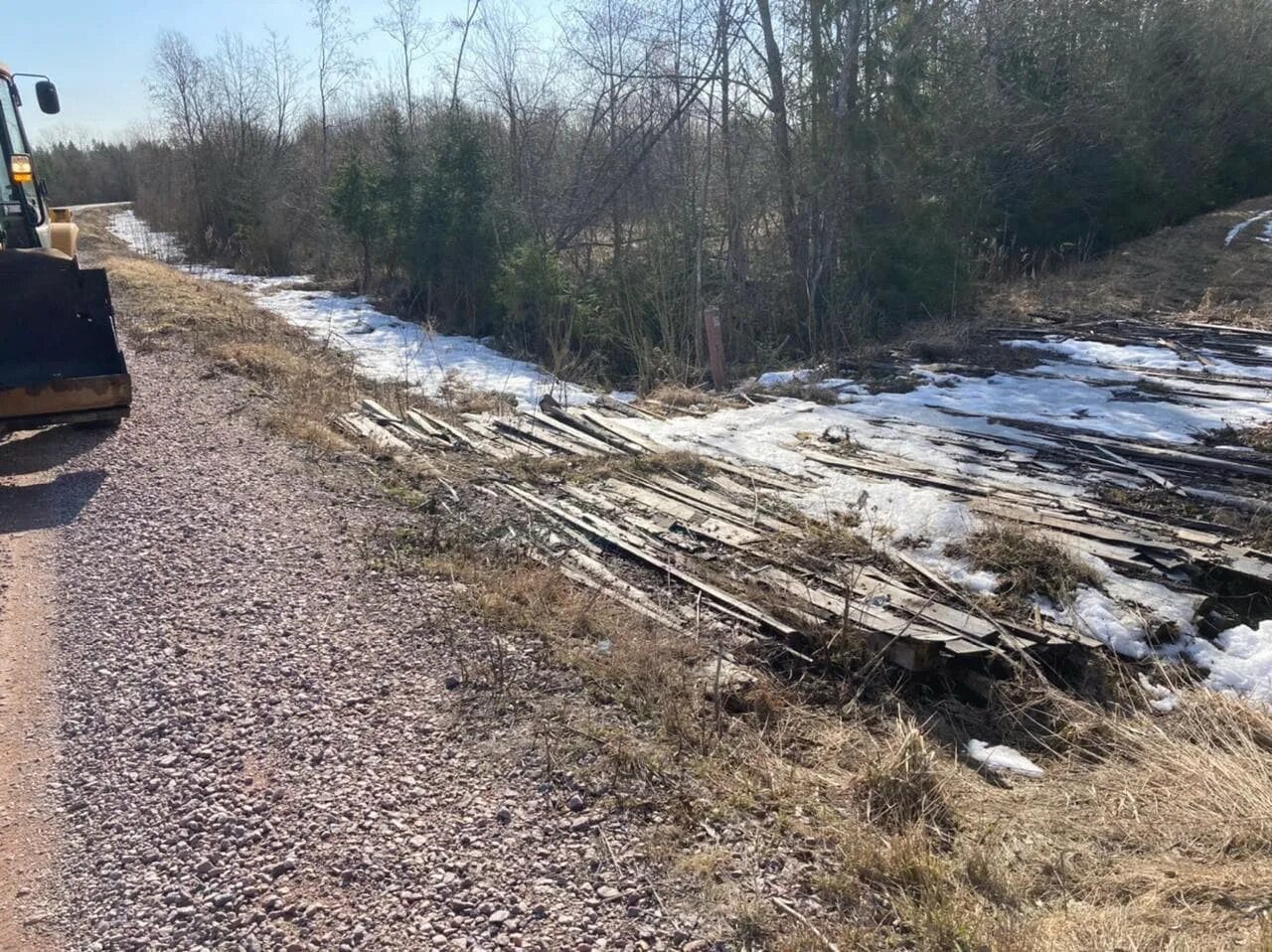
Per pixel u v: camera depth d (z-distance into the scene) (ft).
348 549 20.89
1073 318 47.21
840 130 47.55
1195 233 64.95
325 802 12.43
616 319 51.24
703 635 17.95
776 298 50.16
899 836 11.91
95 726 14.28
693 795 12.71
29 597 18.63
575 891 10.87
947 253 50.16
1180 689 16.67
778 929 10.30
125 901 10.88
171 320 48.78
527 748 13.64
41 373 27.30
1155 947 9.76
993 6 58.65
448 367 45.96
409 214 64.03
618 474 26.78
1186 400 32.58
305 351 46.75
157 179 137.80
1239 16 76.43
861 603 18.62
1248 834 12.14
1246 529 21.65
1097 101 63.77
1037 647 17.29
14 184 32.37
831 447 28.60
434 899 10.73
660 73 51.03
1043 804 13.75
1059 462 26.55
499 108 62.80
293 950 10.07
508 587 18.92
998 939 9.91
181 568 19.69
